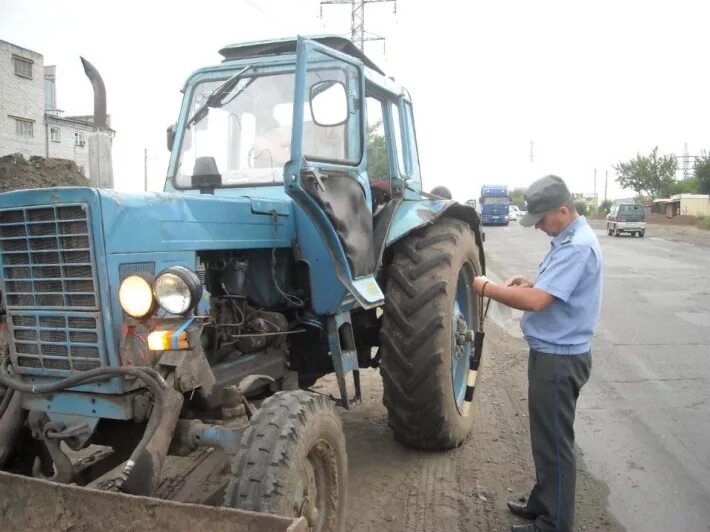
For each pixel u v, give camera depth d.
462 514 3.76
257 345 3.50
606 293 11.96
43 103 34.19
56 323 2.74
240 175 4.07
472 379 4.01
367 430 5.09
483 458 4.54
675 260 18.92
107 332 2.63
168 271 2.53
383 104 4.86
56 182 19.03
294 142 3.21
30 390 2.70
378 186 4.75
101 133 3.53
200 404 3.05
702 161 56.75
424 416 4.28
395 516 3.73
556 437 3.33
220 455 4.27
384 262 4.60
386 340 4.23
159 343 2.51
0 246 2.80
